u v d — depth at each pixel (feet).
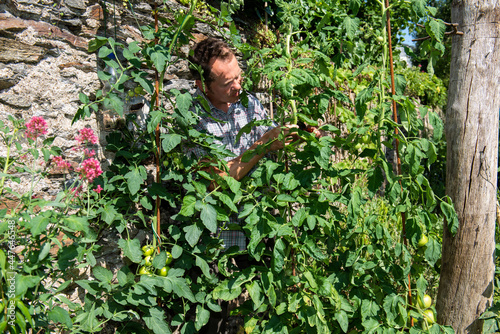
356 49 6.43
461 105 6.84
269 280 5.91
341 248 6.86
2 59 5.90
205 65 6.91
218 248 6.70
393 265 6.24
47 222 4.53
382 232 6.06
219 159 6.25
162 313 5.91
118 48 7.40
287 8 6.59
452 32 6.86
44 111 6.36
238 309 6.70
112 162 6.79
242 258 8.13
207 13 9.31
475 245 6.75
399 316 6.16
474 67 6.70
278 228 5.69
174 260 7.42
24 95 6.14
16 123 5.19
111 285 5.43
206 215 5.71
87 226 4.89
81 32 6.89
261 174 6.07
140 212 6.29
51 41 6.45
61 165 5.33
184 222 6.84
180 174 6.50
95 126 7.02
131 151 6.80
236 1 6.44
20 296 4.26
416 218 6.13
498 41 6.66
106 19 7.17
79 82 6.83
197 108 6.93
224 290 6.00
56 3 6.48
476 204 6.74
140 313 6.64
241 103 7.98
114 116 7.14
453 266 6.93
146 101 7.89
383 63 6.10
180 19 6.51
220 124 7.70
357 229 6.33
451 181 7.00
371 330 5.84
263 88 10.77
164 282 5.62
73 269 6.37
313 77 5.83
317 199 6.12
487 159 6.73
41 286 4.92
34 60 6.23
